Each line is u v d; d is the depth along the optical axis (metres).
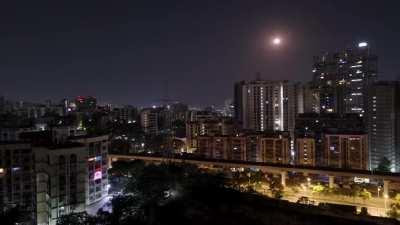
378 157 196.38
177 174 120.00
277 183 150.75
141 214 92.12
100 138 141.00
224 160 188.00
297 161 197.88
